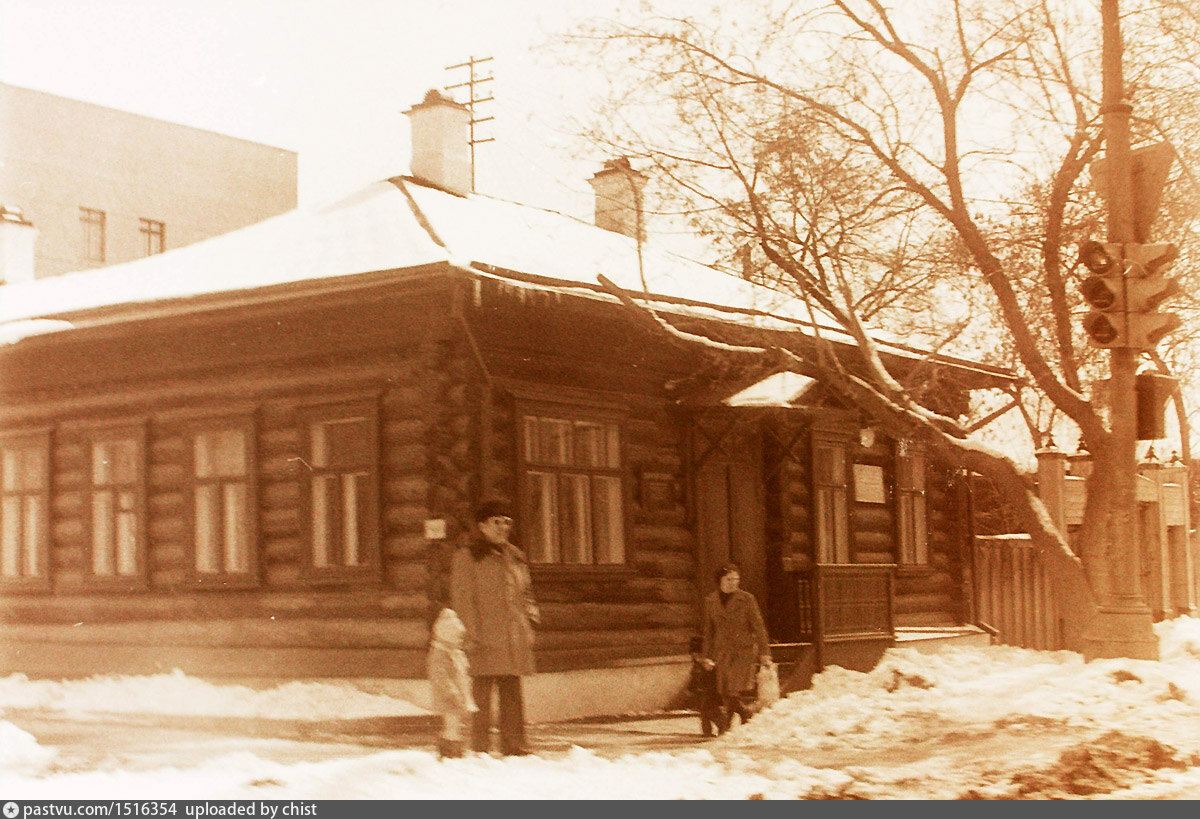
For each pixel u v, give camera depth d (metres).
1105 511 16.28
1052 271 17.22
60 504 18.66
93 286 19.31
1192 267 18.27
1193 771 9.68
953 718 12.73
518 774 9.62
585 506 16.69
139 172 47.16
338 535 15.88
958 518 23.30
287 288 15.09
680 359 18.27
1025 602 22.45
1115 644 14.11
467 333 14.81
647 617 17.14
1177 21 16.86
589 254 18.81
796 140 15.73
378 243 16.11
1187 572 22.45
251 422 16.55
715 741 13.09
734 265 16.67
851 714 13.31
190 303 15.90
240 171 50.12
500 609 11.04
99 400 18.27
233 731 13.63
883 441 21.73
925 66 16.50
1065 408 16.47
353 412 15.73
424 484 15.12
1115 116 13.95
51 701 16.27
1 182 43.34
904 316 17.33
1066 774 9.43
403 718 13.95
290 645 15.99
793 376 18.22
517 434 15.59
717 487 18.59
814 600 17.86
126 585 17.66
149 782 9.35
